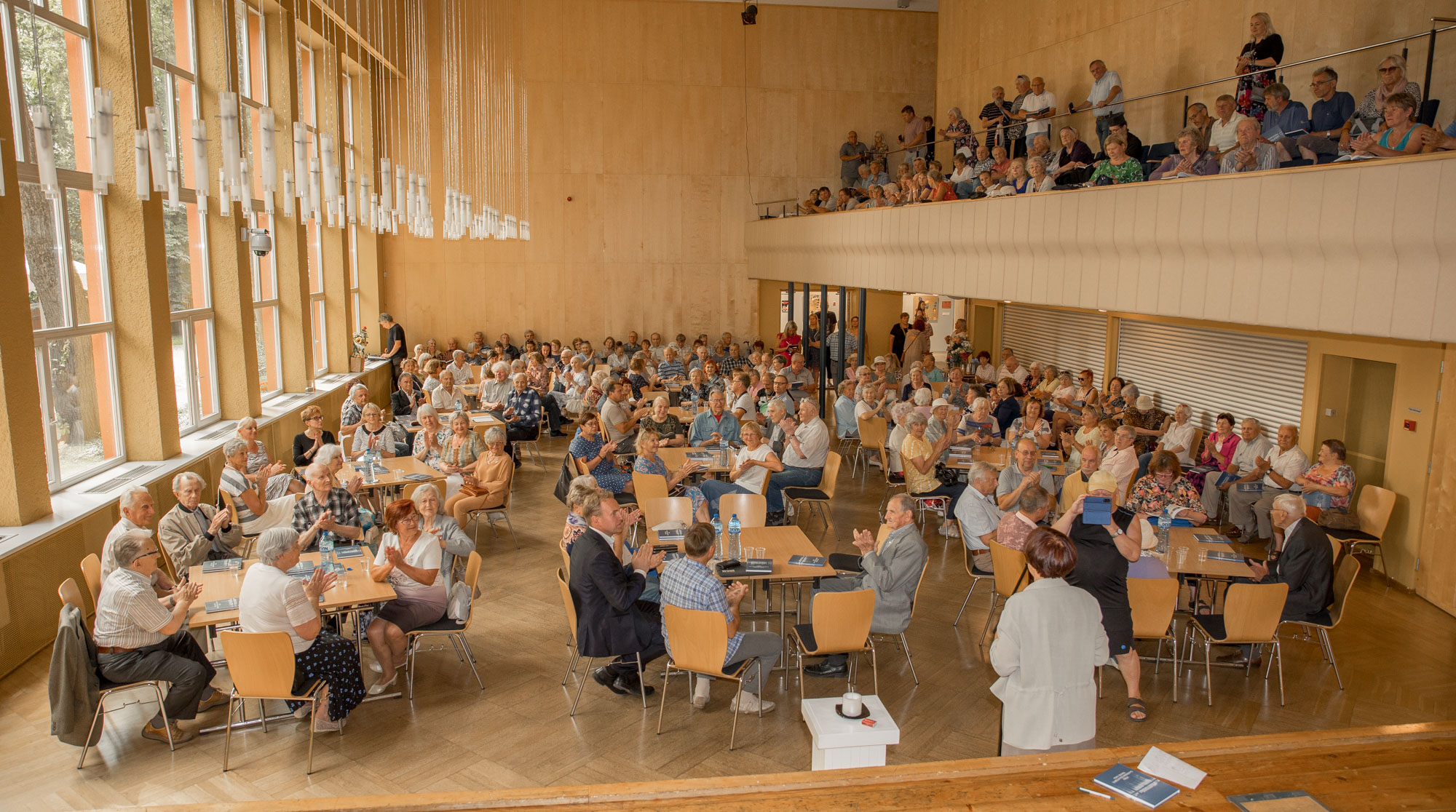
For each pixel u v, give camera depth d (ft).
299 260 45.09
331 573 19.76
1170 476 26.61
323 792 16.65
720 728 19.19
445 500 29.86
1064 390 43.70
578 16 68.44
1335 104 28.17
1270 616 19.98
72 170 25.91
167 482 27.58
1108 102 37.88
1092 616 13.79
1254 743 13.08
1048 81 50.67
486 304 69.97
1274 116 30.09
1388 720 19.79
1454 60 28.27
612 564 19.83
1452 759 12.80
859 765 14.60
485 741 18.62
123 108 27.22
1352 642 24.07
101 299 27.63
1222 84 38.47
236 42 35.78
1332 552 21.26
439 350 69.72
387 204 28.14
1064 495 28.19
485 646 23.56
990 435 37.52
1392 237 21.94
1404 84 26.13
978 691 21.09
